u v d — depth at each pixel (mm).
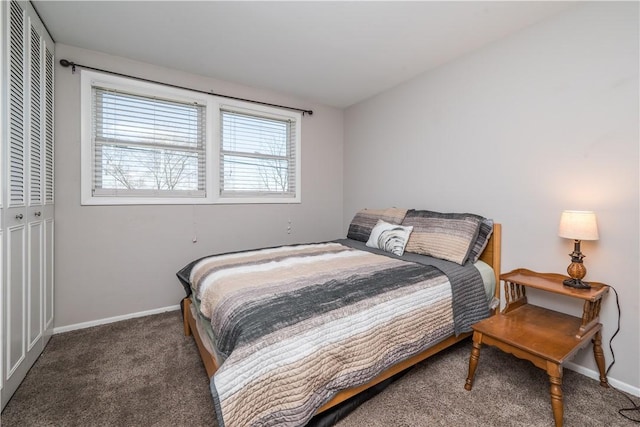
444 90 2654
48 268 2121
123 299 2605
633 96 1620
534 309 1966
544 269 1997
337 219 3936
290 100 3467
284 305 1371
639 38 1593
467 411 1474
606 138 1719
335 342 1313
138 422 1397
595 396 1602
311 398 1198
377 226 2719
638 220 1613
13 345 1556
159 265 2762
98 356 1971
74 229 2387
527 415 1449
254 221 3277
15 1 1568
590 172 1784
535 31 2025
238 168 3209
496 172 2273
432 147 2773
